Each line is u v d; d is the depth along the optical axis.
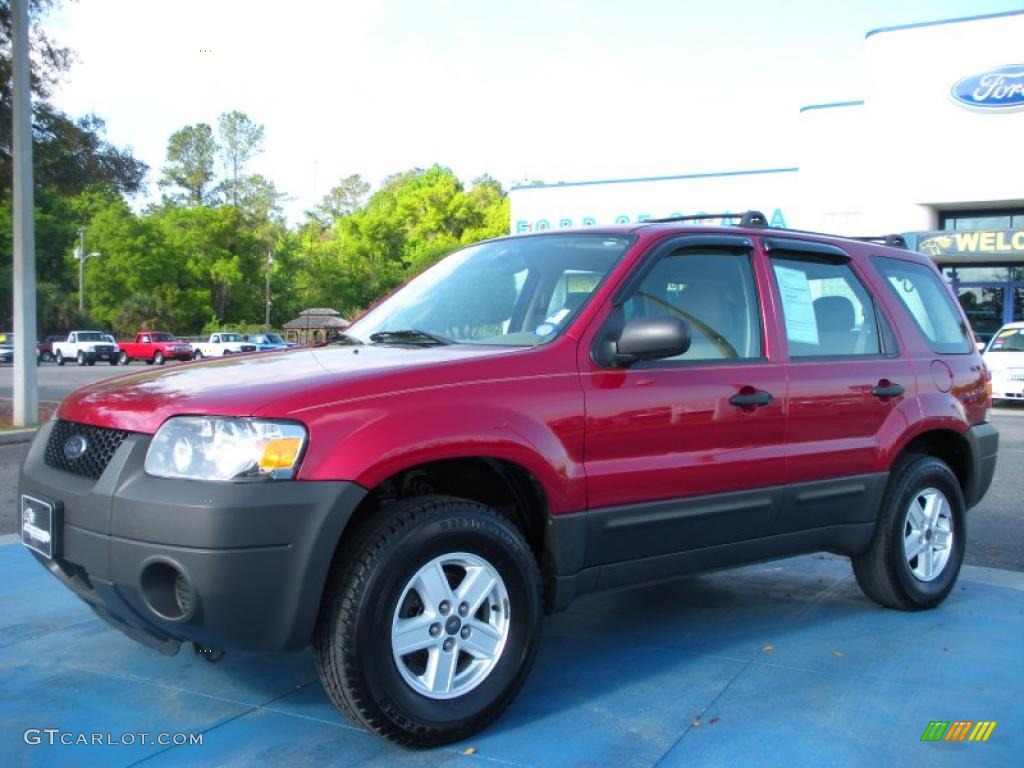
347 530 3.29
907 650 4.32
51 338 54.50
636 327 3.62
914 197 24.27
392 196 97.06
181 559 2.90
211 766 3.11
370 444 3.07
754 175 28.58
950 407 5.07
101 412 3.35
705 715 3.55
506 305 4.15
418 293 4.64
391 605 3.08
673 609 4.98
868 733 3.40
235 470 2.93
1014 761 3.21
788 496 4.27
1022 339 18.42
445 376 3.36
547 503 3.51
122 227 67.12
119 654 4.14
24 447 11.92
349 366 3.43
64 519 3.24
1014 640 4.47
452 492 3.67
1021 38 22.59
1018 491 8.61
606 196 31.03
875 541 4.80
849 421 4.53
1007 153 22.98
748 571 5.81
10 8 14.95
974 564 6.12
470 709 3.26
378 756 3.18
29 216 13.74
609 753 3.22
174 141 85.94
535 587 3.45
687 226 4.30
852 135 25.52
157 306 67.81
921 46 23.89
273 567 2.93
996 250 22.78
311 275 80.75
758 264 4.44
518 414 3.42
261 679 3.87
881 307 4.97
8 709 3.56
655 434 3.79
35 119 17.05
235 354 4.23
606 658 4.19
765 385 4.17
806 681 3.91
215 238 74.00
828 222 25.92
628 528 3.73
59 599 4.95
